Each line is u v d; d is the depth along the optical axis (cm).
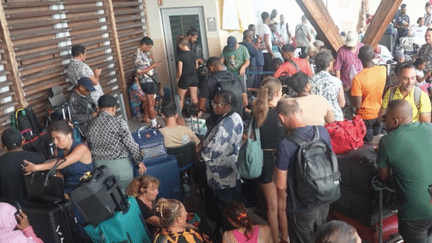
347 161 390
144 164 482
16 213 337
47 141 555
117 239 345
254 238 320
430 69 753
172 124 510
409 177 326
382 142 337
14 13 628
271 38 1133
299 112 333
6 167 430
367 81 471
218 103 419
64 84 732
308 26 1216
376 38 652
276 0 1348
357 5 1577
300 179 324
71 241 387
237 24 1114
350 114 562
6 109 614
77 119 614
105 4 852
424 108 416
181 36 861
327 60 471
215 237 396
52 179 378
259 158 396
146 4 1031
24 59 640
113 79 878
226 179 431
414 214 333
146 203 409
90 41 803
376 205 384
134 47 970
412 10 1716
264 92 385
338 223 222
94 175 339
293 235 359
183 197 552
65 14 743
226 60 811
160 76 1084
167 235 324
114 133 451
